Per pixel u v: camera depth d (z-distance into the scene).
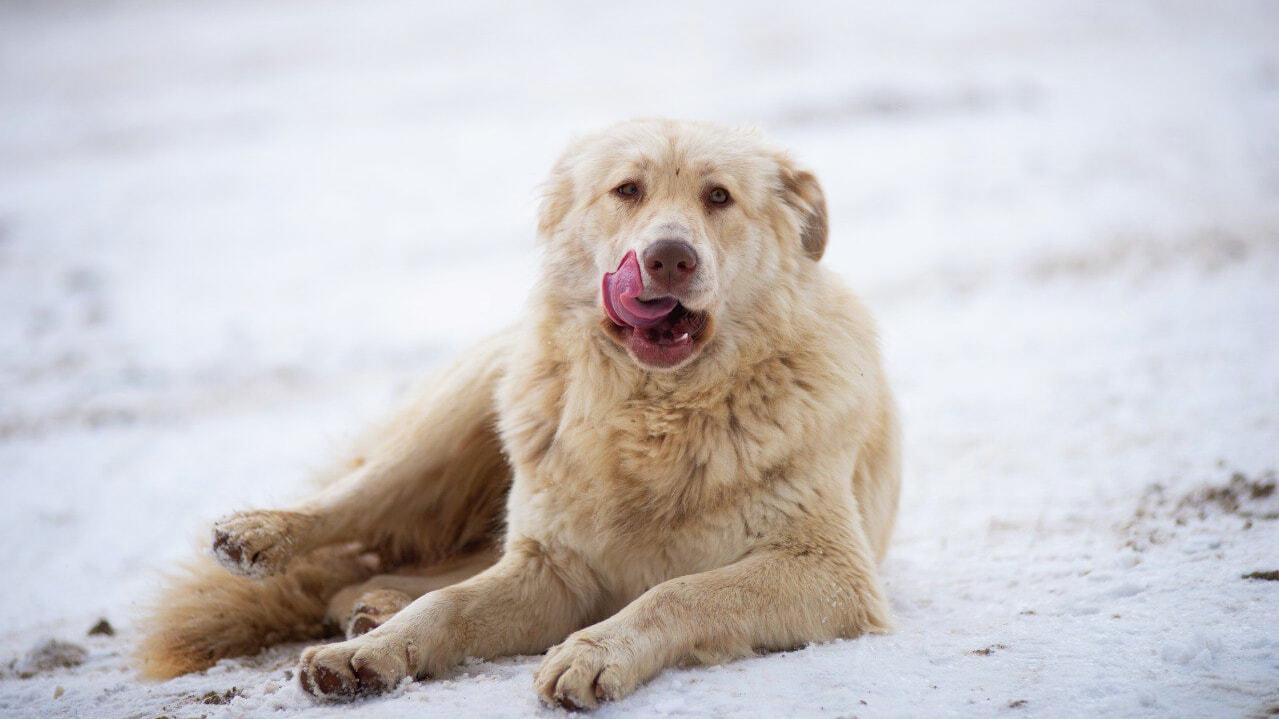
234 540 5.00
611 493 4.54
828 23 63.34
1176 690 3.31
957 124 32.50
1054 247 18.75
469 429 5.73
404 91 50.84
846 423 4.75
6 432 12.95
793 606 4.18
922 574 5.51
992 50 48.56
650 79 49.19
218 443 11.91
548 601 4.58
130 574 7.74
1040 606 4.48
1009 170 26.06
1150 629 3.91
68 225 28.30
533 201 5.47
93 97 54.75
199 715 3.82
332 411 13.05
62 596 7.34
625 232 4.68
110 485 10.50
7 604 7.26
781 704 3.50
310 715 3.69
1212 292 13.92
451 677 4.16
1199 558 4.83
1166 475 6.83
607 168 4.95
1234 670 3.44
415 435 5.70
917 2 67.75
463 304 19.30
